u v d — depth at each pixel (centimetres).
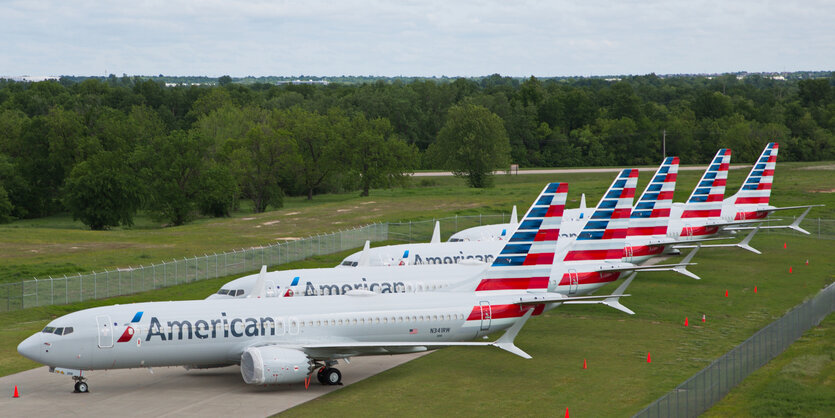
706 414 4875
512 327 5634
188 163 18712
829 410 4903
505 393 5412
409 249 8569
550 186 6378
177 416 4922
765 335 6047
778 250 12444
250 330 5575
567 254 7456
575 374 5884
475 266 7425
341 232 13062
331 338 5731
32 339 5291
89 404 5178
